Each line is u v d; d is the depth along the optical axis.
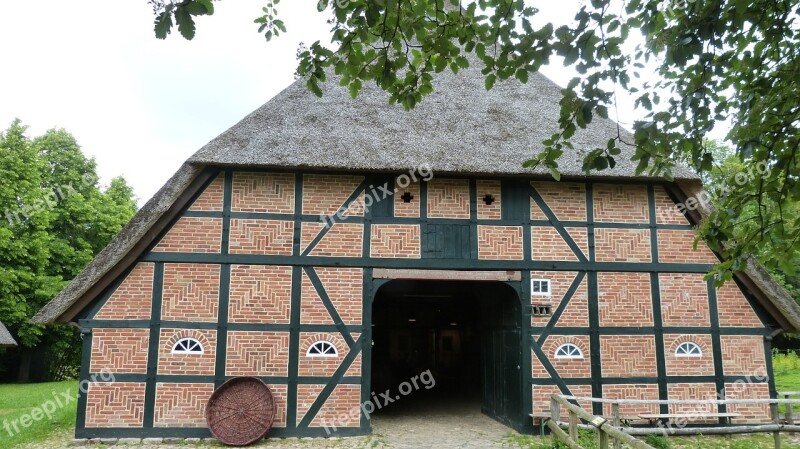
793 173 4.52
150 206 9.41
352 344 9.57
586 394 9.70
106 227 26.11
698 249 10.35
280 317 9.52
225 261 9.57
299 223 9.84
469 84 12.34
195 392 9.18
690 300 10.17
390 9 4.33
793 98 4.38
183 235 9.58
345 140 10.18
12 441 9.05
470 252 10.01
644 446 5.51
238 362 9.33
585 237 10.23
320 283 9.70
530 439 9.19
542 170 9.84
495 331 11.41
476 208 10.15
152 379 9.14
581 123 4.15
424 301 17.55
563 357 9.79
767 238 4.66
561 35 3.92
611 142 4.27
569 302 9.98
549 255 10.10
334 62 4.69
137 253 9.38
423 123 10.94
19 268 22.03
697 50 4.02
